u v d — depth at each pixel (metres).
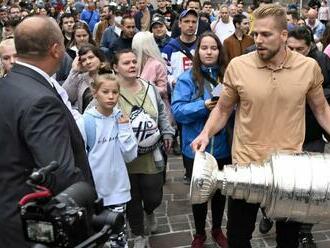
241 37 7.26
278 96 2.75
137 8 10.39
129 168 3.82
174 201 5.01
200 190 2.46
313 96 2.88
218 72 3.73
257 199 2.48
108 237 1.75
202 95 3.69
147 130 3.72
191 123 3.72
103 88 3.34
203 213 3.87
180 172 5.81
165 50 5.70
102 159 3.39
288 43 3.67
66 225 1.57
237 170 2.50
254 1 13.41
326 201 2.33
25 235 1.64
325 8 14.20
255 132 2.82
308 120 3.46
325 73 3.96
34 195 1.61
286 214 2.41
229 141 3.58
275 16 2.65
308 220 2.43
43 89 2.15
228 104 2.96
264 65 2.76
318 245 4.07
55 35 2.25
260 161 2.71
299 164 2.38
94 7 13.22
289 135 2.79
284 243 3.10
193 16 5.54
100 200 1.83
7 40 3.77
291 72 2.75
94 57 4.33
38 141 2.02
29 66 2.22
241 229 2.96
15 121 2.09
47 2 18.62
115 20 7.91
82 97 4.31
